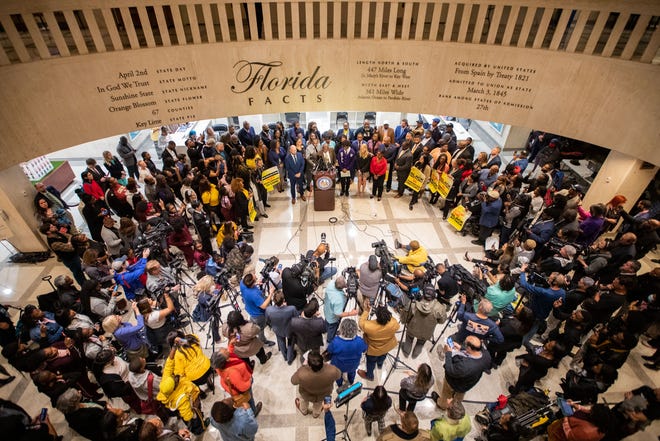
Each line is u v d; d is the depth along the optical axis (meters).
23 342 5.35
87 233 8.77
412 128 10.05
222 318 6.56
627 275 5.41
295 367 5.84
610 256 6.22
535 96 7.36
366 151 8.84
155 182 7.93
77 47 6.60
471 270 7.56
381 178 9.20
